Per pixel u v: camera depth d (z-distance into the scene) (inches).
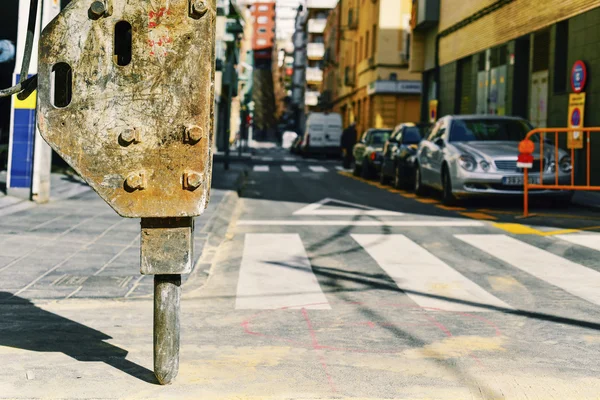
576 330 196.4
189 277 268.8
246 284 260.1
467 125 563.5
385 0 1759.4
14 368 155.5
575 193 615.8
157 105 129.2
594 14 676.7
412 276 271.4
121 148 129.7
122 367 156.9
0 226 360.5
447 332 194.2
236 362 164.4
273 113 4800.7
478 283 258.5
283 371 157.8
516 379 153.5
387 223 421.4
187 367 158.7
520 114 900.6
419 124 757.9
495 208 512.4
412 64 1375.5
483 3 1013.2
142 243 134.3
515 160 502.3
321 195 639.8
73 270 272.5
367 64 1903.3
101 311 218.4
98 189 130.3
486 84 1013.2
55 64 129.8
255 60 7057.1
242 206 532.1
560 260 299.7
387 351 175.6
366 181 872.9
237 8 1926.7
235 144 2605.8
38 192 456.1
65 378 148.3
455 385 149.1
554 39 766.5
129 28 135.0
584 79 688.4
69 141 130.0
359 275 273.7
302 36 4793.3
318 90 3988.7
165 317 141.5
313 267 290.5
